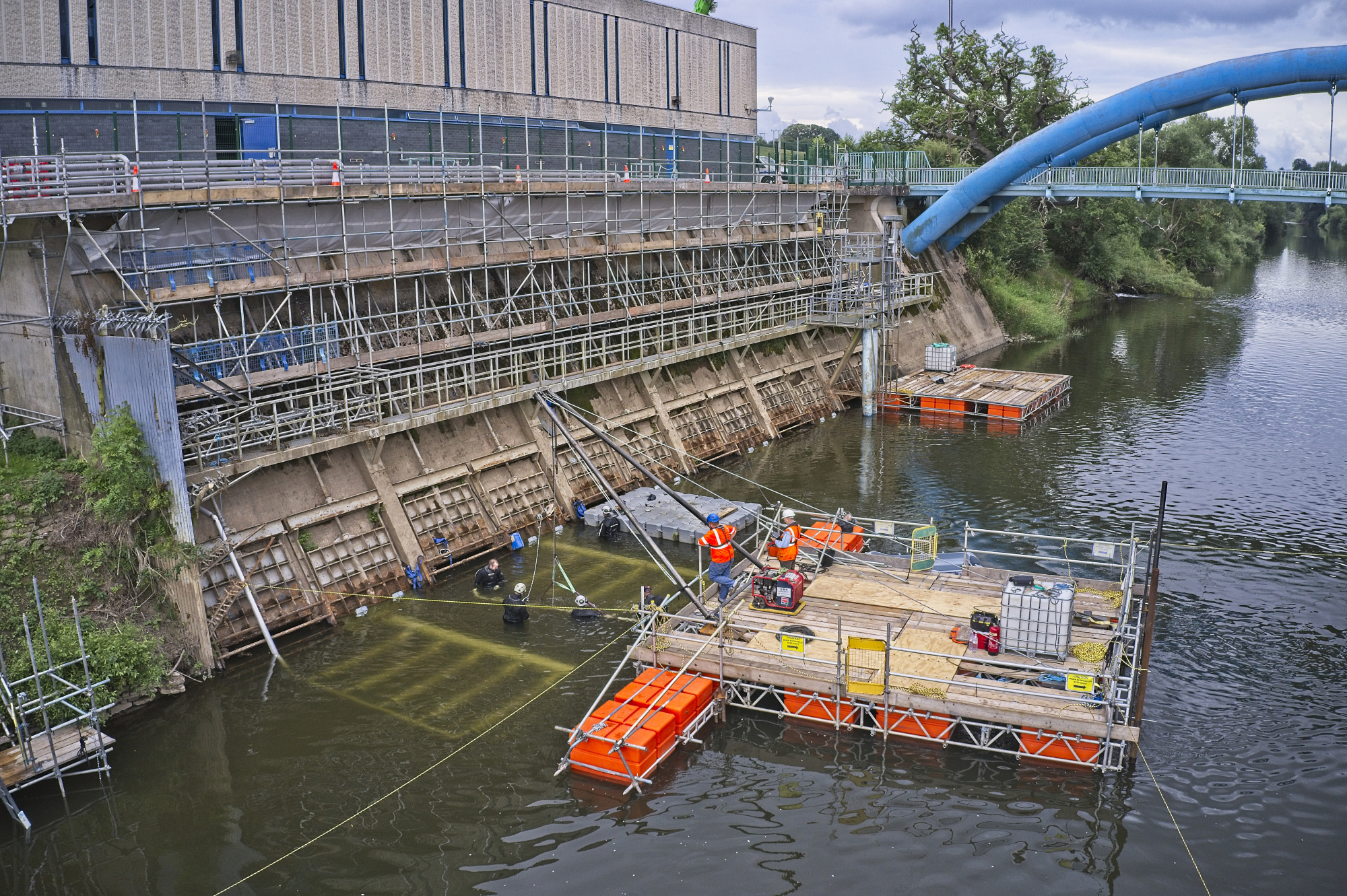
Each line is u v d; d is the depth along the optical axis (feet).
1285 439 150.82
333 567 96.63
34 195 92.63
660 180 154.51
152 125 117.80
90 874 59.77
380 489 102.63
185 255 98.12
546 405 91.40
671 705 72.59
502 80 162.61
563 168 175.32
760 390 162.20
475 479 112.27
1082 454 145.38
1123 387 189.06
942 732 72.38
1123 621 79.61
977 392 173.88
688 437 142.41
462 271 128.16
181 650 81.71
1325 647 86.63
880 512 121.60
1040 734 69.77
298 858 61.00
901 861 60.59
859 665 75.92
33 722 70.95
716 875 59.47
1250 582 99.96
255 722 75.92
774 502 125.18
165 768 70.18
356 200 110.42
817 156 216.95
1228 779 68.39
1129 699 69.77
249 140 127.54
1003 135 283.79
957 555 96.89
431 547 104.32
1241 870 59.88
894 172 230.48
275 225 105.81
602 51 181.98
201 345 98.48
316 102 135.44
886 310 171.83
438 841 62.49
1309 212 645.10
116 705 76.38
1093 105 185.98
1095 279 323.37
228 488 91.25
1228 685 80.48
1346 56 161.58
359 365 107.45
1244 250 440.45
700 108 209.26
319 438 98.17
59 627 75.56
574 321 136.77
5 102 106.11
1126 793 66.90
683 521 114.01
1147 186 193.57
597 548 110.32
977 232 260.01
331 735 74.08
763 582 86.02
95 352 85.61
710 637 80.33
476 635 89.81
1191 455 143.64
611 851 61.62
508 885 58.75
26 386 92.58
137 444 83.20
